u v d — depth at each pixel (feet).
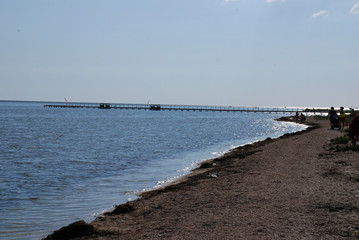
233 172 45.60
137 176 51.21
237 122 270.46
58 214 30.73
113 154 80.23
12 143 106.32
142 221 25.07
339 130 109.91
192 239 19.47
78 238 21.72
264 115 491.31
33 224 27.81
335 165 43.96
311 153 58.23
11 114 358.23
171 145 101.35
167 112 529.45
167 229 22.11
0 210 32.30
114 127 192.03
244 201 28.17
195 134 146.82
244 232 20.06
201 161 66.74
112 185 44.47
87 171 56.65
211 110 620.49
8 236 24.93
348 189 30.27
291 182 34.91
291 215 23.09
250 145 89.71
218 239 19.10
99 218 27.09
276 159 54.24
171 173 53.21
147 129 177.06
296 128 185.26
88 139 121.08
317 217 22.40
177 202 30.68
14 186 44.37
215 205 27.76
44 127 186.80
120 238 21.12
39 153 82.53
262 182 36.14
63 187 43.52
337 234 19.02
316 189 30.78
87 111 510.58
